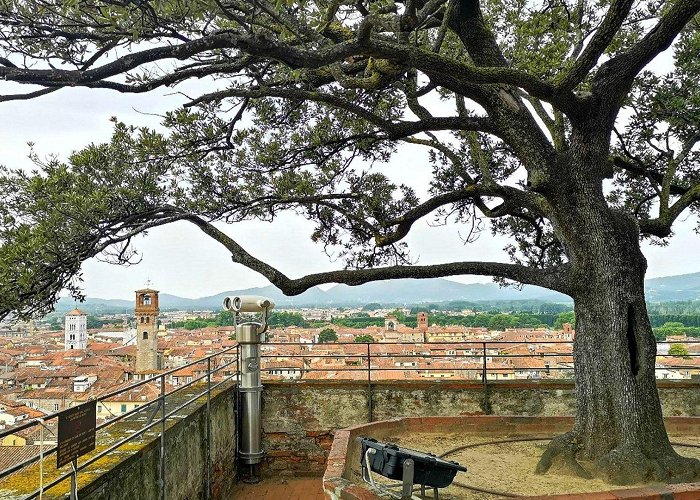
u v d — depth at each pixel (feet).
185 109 23.03
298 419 29.58
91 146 21.21
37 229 17.99
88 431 12.16
